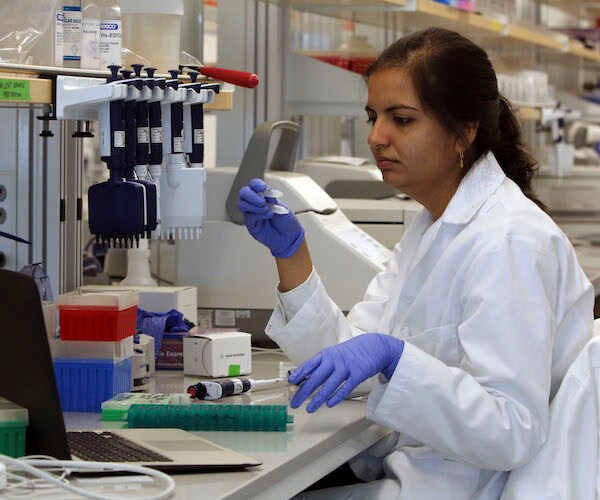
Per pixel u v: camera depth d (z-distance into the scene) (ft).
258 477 5.52
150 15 7.50
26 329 5.49
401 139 6.77
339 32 17.01
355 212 10.73
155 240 12.30
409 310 7.06
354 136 16.76
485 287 6.39
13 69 6.30
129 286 9.43
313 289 7.39
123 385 7.39
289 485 6.07
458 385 6.21
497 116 7.05
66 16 7.12
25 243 9.21
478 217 6.80
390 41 17.70
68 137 9.37
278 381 7.88
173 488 5.08
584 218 18.75
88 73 6.75
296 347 7.44
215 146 13.50
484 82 6.84
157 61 7.51
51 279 9.36
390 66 6.75
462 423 6.14
